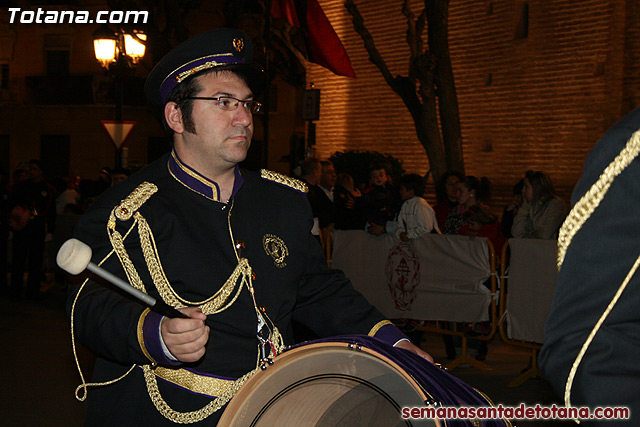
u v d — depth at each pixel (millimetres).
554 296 1459
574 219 1441
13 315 9727
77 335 2064
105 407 2168
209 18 27562
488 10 15797
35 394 6070
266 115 13531
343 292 2496
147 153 29062
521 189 8445
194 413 2098
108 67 14852
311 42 14672
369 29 18078
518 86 15305
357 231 7891
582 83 14266
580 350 1382
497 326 6941
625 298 1356
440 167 13766
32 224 10859
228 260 2223
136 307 1987
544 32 14805
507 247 6836
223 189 2326
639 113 1438
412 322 7508
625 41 13758
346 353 1973
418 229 7328
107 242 2119
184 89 2246
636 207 1371
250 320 2193
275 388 1935
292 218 2402
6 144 30594
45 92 29797
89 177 29562
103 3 29531
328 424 1947
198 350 1861
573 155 14430
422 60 13539
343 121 18875
